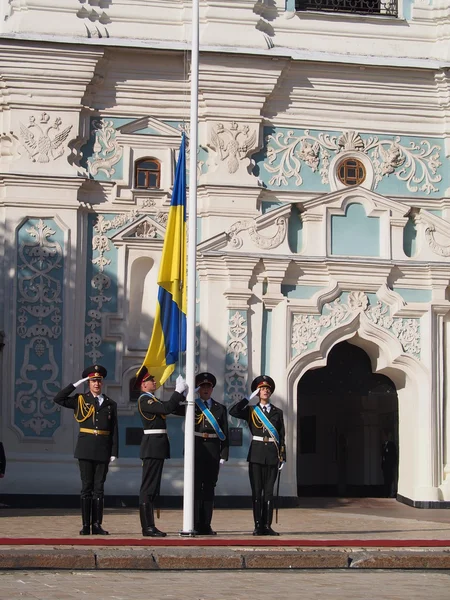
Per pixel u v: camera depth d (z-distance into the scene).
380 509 25.86
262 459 18.55
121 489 25.83
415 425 26.72
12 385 25.84
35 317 26.11
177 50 26.70
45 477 25.56
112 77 26.94
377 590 13.95
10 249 26.11
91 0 26.95
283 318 26.30
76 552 15.31
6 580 14.12
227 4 27.25
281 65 27.05
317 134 27.64
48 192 26.34
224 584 14.23
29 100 26.42
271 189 27.22
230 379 26.12
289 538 17.81
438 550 16.61
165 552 15.67
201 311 26.27
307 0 28.14
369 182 27.69
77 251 26.36
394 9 28.36
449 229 27.08
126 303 26.56
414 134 27.97
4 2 27.50
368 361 27.64
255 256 26.16
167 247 20.73
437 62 27.86
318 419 33.84
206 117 27.03
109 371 26.39
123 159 26.97
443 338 26.95
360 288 26.66
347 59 27.39
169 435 26.25
